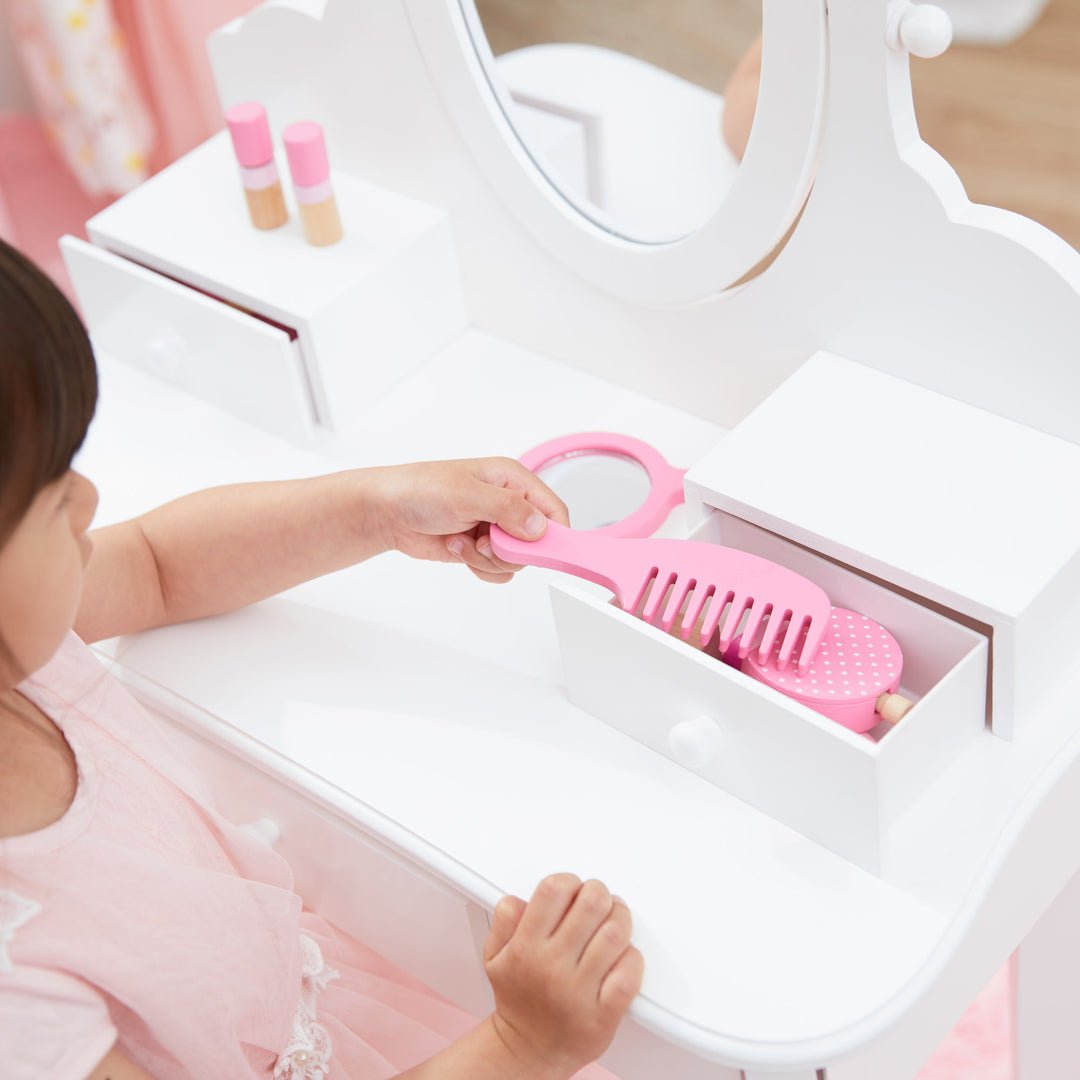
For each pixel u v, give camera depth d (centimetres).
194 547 91
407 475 86
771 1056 67
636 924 73
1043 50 253
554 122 94
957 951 74
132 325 115
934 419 85
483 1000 89
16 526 55
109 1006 68
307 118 114
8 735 68
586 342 107
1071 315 77
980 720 79
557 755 82
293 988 79
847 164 81
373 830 81
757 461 84
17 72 173
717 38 81
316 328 102
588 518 99
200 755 94
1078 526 77
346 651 90
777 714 70
